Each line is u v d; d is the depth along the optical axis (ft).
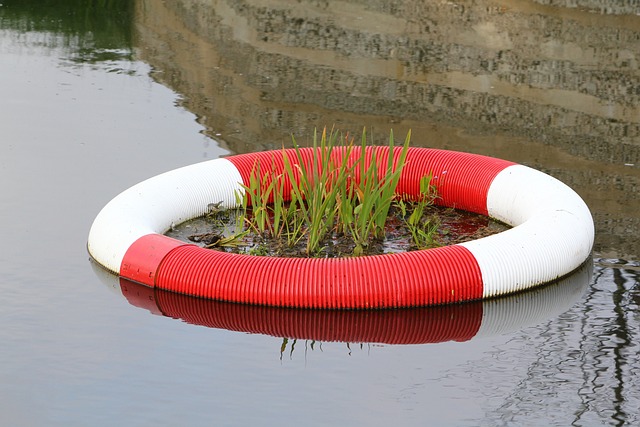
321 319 18.16
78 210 22.84
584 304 18.81
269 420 15.06
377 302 18.34
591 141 27.43
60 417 15.08
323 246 20.77
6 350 16.94
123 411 15.25
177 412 15.24
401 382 16.21
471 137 27.68
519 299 18.97
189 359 16.79
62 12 41.70
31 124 28.78
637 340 17.52
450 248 19.11
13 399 15.55
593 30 36.50
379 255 19.34
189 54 35.83
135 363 16.62
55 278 19.57
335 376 16.38
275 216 21.01
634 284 19.57
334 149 23.40
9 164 25.64
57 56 35.58
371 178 20.65
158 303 18.69
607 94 30.91
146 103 30.71
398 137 27.63
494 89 31.50
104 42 37.40
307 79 32.73
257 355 16.97
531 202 21.33
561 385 16.14
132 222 20.24
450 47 35.50
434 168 23.15
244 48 36.24
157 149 26.86
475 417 15.24
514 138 27.63
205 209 22.41
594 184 24.56
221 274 18.74
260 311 18.40
